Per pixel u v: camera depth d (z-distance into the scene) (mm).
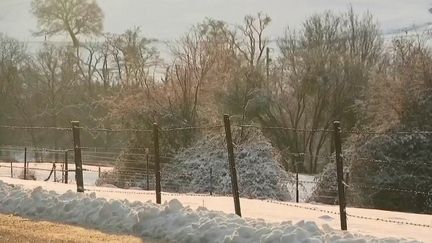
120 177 28875
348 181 23219
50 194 12734
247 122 41375
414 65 29344
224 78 39000
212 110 32219
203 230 9586
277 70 50438
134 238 9883
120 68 63094
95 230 10555
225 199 15664
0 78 70938
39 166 36719
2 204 12703
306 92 46812
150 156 28812
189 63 33125
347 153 24875
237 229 9156
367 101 34781
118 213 10977
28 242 9320
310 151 45938
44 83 72062
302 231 8750
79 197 12312
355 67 46562
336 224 11391
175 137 29391
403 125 26469
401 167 24141
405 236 10070
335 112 45906
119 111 31484
